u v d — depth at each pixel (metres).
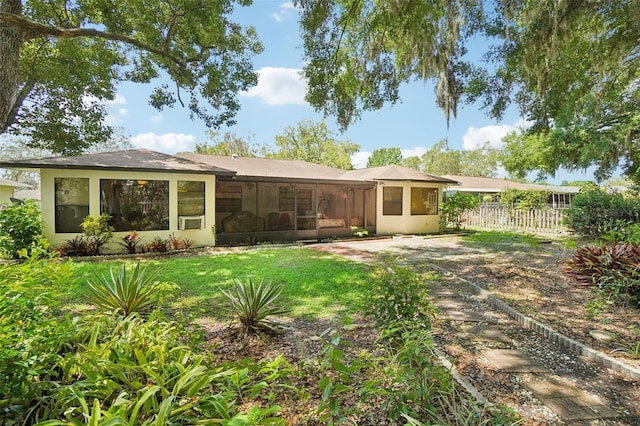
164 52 10.38
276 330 3.84
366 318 4.23
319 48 8.14
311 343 3.55
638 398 2.62
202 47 11.29
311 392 2.57
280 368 2.82
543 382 2.84
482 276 6.47
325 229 13.41
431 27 7.62
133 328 2.42
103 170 9.09
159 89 12.25
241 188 13.48
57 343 2.09
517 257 8.53
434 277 4.73
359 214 14.94
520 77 9.55
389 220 14.52
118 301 3.79
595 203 11.57
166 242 9.70
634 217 10.62
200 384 1.78
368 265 7.58
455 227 16.02
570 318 4.20
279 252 9.63
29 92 11.57
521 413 2.39
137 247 9.61
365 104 9.20
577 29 8.20
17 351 1.65
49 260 2.87
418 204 14.86
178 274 6.59
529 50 7.69
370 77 8.76
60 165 8.59
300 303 4.89
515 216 14.94
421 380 2.22
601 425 2.29
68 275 2.54
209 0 9.99
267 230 12.77
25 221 8.06
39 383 1.83
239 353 3.32
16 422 1.68
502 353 3.38
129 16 10.34
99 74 11.49
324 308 4.68
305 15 7.65
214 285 5.80
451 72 8.23
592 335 3.69
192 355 2.35
